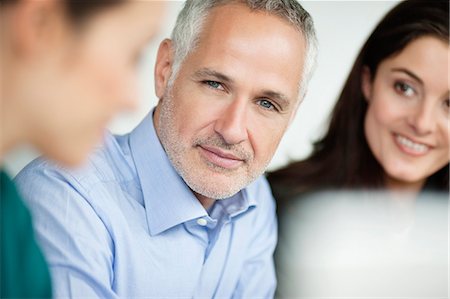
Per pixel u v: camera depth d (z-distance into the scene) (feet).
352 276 5.46
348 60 6.52
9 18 1.77
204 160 3.66
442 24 4.92
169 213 3.80
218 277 4.12
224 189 3.69
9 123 1.87
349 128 5.69
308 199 5.63
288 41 3.59
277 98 3.61
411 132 5.20
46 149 1.98
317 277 5.38
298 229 5.48
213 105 3.58
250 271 4.43
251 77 3.52
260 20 3.55
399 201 5.70
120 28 1.90
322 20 6.50
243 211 4.22
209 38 3.58
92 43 1.87
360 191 5.69
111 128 5.82
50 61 1.85
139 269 3.72
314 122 6.45
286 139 6.31
